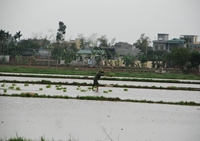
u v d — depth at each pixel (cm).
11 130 3353
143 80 9356
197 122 3988
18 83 7131
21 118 3831
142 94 6231
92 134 3306
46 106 4516
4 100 4834
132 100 5281
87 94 5791
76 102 4922
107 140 3136
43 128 3450
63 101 4953
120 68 15988
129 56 17750
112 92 6266
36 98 5119
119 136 3278
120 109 4556
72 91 6109
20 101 4800
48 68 13338
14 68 12081
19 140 2895
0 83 6994
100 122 3784
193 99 5881
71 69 13388
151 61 18838
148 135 3359
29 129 3400
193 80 10938
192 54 15425
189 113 4509
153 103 5206
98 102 5012
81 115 4078
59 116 3984
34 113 4088
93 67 15312
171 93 6644
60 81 8062
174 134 3434
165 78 11225
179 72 15525
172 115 4331
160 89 7294
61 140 3059
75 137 3188
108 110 4450
